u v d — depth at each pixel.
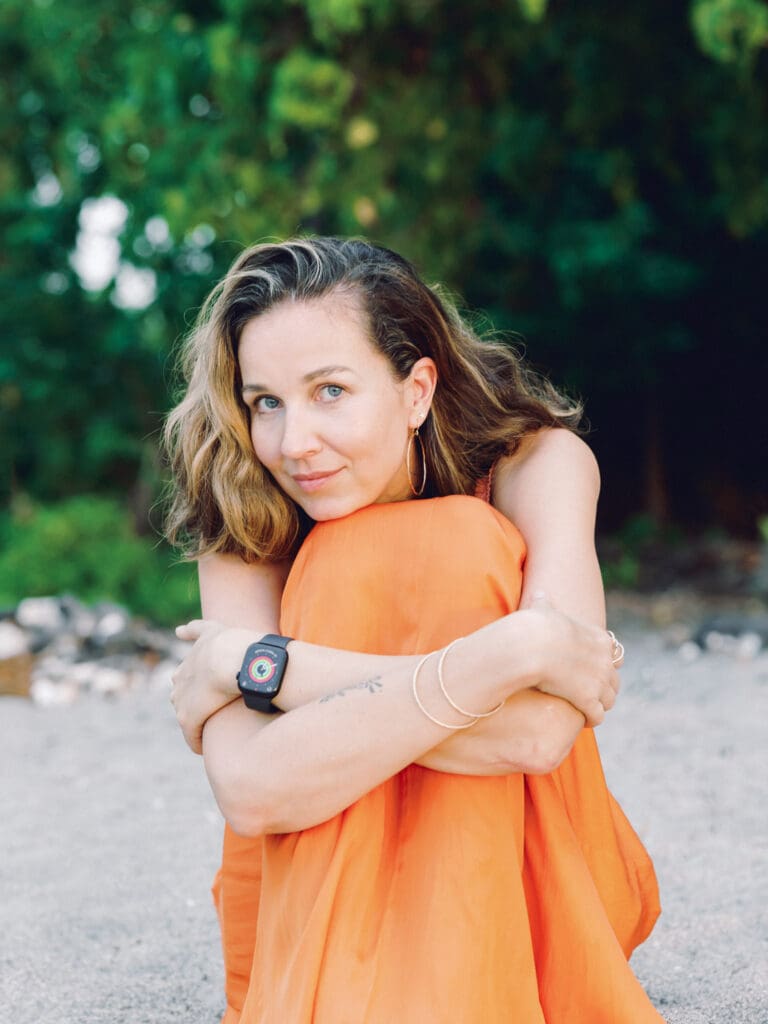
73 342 12.45
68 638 6.45
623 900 1.91
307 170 8.18
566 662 1.60
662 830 3.30
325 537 1.80
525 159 9.29
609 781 3.88
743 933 2.50
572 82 8.69
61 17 8.71
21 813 3.81
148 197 8.99
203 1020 2.20
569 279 10.20
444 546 1.73
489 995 1.60
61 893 2.98
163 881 3.05
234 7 7.45
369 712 1.60
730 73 8.49
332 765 1.60
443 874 1.63
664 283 10.75
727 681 5.66
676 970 2.33
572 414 2.05
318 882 1.65
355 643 1.75
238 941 1.91
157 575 8.34
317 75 7.17
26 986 2.38
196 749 1.81
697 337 12.59
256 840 1.88
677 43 8.58
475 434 1.92
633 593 9.74
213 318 1.82
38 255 12.34
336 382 1.73
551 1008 1.73
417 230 8.42
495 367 2.01
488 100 8.61
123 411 12.44
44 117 10.99
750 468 13.12
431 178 8.06
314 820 1.63
